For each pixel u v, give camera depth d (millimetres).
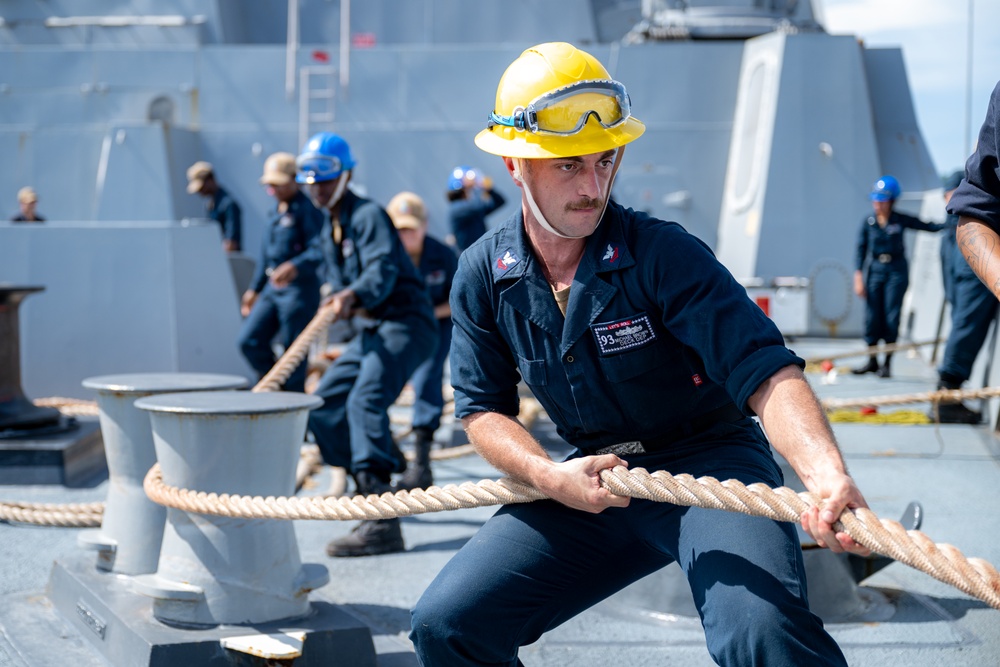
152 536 3814
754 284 11305
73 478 5934
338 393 4875
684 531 2100
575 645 3461
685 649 3420
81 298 7746
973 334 7422
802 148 12305
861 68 12352
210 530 3225
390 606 3902
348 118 12828
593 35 12992
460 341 2369
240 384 4254
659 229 2125
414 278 4859
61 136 12828
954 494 5477
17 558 4562
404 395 8469
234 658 3072
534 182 2098
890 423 7605
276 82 12805
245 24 13648
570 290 2145
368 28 13234
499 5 13031
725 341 1999
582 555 2256
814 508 1788
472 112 12750
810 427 1854
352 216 4777
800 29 13359
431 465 6480
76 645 3492
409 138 12797
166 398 3432
